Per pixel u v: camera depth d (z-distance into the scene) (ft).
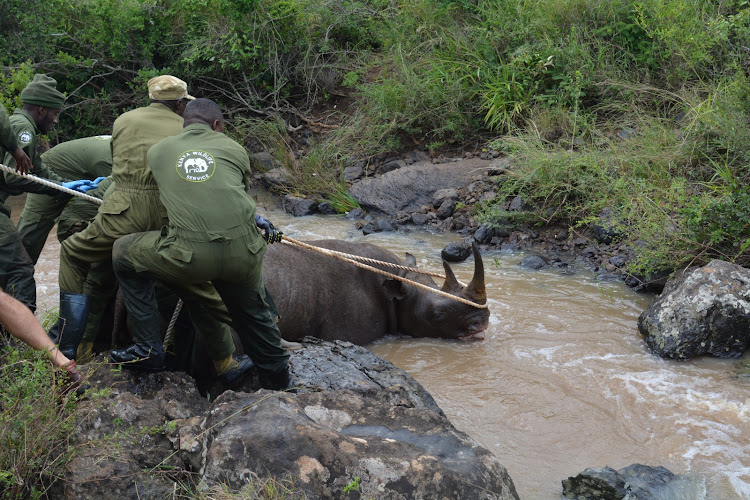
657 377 19.33
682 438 16.48
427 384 19.35
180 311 16.31
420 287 20.89
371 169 38.37
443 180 34.63
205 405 14.83
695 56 33.99
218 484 11.39
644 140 31.27
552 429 16.98
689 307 20.62
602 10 38.22
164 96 16.03
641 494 13.89
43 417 11.89
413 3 44.80
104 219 15.01
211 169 13.89
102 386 14.58
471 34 41.19
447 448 12.36
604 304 24.14
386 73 41.93
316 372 17.42
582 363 20.21
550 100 35.58
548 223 30.71
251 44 44.06
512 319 23.13
